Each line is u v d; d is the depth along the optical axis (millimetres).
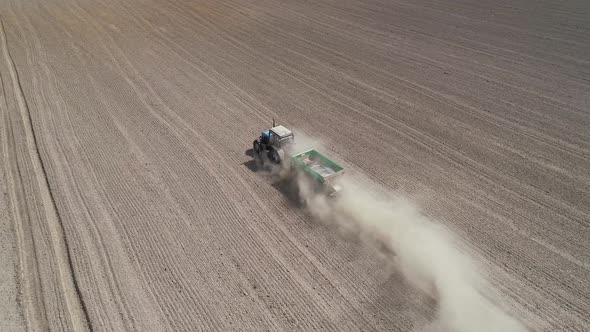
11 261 13312
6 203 15844
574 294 11883
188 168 17859
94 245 13906
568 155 18141
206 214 15234
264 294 12133
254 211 15375
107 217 15109
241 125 21188
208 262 13227
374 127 20797
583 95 22891
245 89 25000
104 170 17734
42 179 17172
